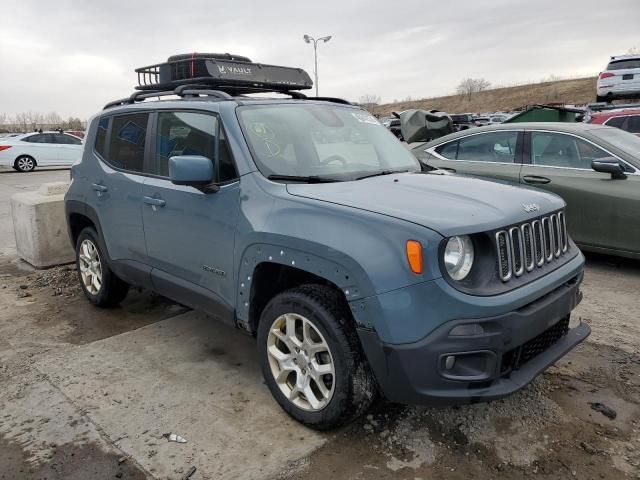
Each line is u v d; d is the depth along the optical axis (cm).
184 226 366
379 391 287
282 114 371
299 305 292
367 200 285
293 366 309
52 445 297
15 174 1877
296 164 338
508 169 651
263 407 332
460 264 255
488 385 258
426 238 249
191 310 502
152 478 270
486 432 302
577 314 476
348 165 360
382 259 256
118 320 481
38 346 428
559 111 1171
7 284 594
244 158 332
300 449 290
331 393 286
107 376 375
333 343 279
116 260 450
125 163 434
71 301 534
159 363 394
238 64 437
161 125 402
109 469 277
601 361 384
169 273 392
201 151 363
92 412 329
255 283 321
